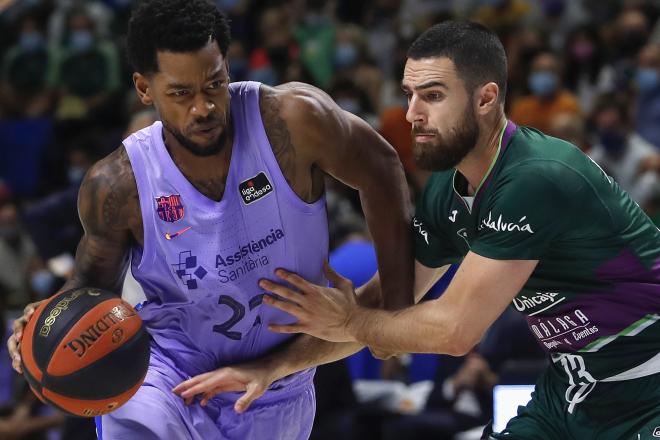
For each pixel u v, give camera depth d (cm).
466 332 427
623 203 432
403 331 441
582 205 417
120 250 461
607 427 442
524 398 661
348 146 457
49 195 1366
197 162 440
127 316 435
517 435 462
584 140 1082
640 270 430
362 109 1310
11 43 1600
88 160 1301
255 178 445
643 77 1229
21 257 1227
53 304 436
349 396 760
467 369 782
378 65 1539
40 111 1504
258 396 466
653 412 434
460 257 477
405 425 764
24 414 909
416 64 427
